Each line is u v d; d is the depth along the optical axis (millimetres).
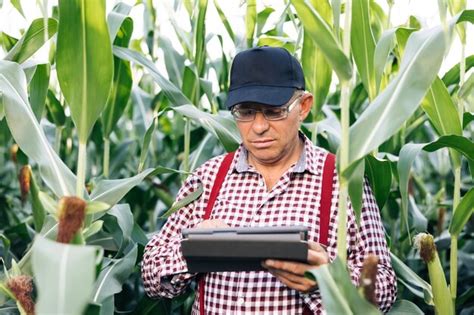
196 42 3334
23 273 2359
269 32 3734
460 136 2414
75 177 2309
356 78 3951
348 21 2131
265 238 1905
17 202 4512
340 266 1846
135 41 4773
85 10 2141
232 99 2281
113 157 4281
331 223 2326
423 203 4590
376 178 2697
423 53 2080
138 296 3473
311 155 2408
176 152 4926
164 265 2420
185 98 3154
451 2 2811
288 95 2252
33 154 2244
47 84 2826
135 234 3119
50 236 2381
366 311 1745
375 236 2363
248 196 2406
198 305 2473
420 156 5285
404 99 2033
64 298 1392
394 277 2357
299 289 2062
